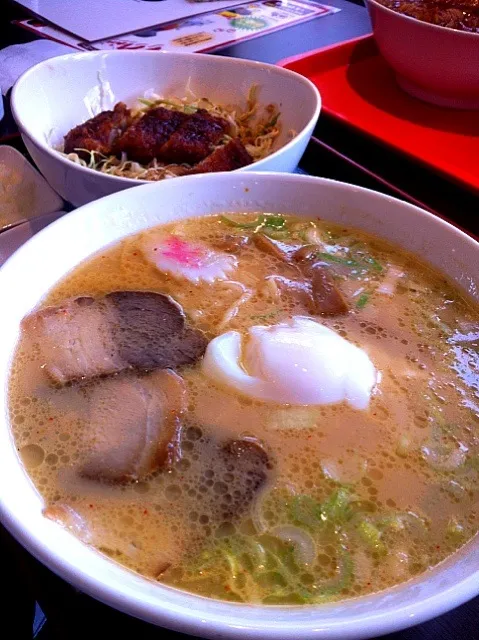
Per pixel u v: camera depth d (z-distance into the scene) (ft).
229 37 2.23
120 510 0.70
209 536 0.69
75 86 1.57
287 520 0.70
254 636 0.53
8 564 0.97
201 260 1.00
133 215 1.02
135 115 1.57
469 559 0.65
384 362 0.87
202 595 0.64
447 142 1.65
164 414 0.78
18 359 0.83
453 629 0.71
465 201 1.46
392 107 1.81
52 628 0.76
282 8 2.56
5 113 1.77
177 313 0.92
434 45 1.58
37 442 0.75
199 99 1.67
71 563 0.58
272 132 1.56
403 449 0.77
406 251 1.03
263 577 0.66
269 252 1.03
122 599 0.55
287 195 1.09
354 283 0.99
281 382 0.80
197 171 1.37
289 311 0.94
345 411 0.80
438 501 0.73
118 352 0.85
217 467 0.74
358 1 2.79
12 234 1.30
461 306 0.96
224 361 0.83
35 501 0.68
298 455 0.75
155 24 2.30
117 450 0.74
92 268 0.98
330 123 1.69
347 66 2.01
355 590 0.65
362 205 1.05
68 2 2.46
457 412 0.82
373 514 0.71
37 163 1.33
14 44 2.09
